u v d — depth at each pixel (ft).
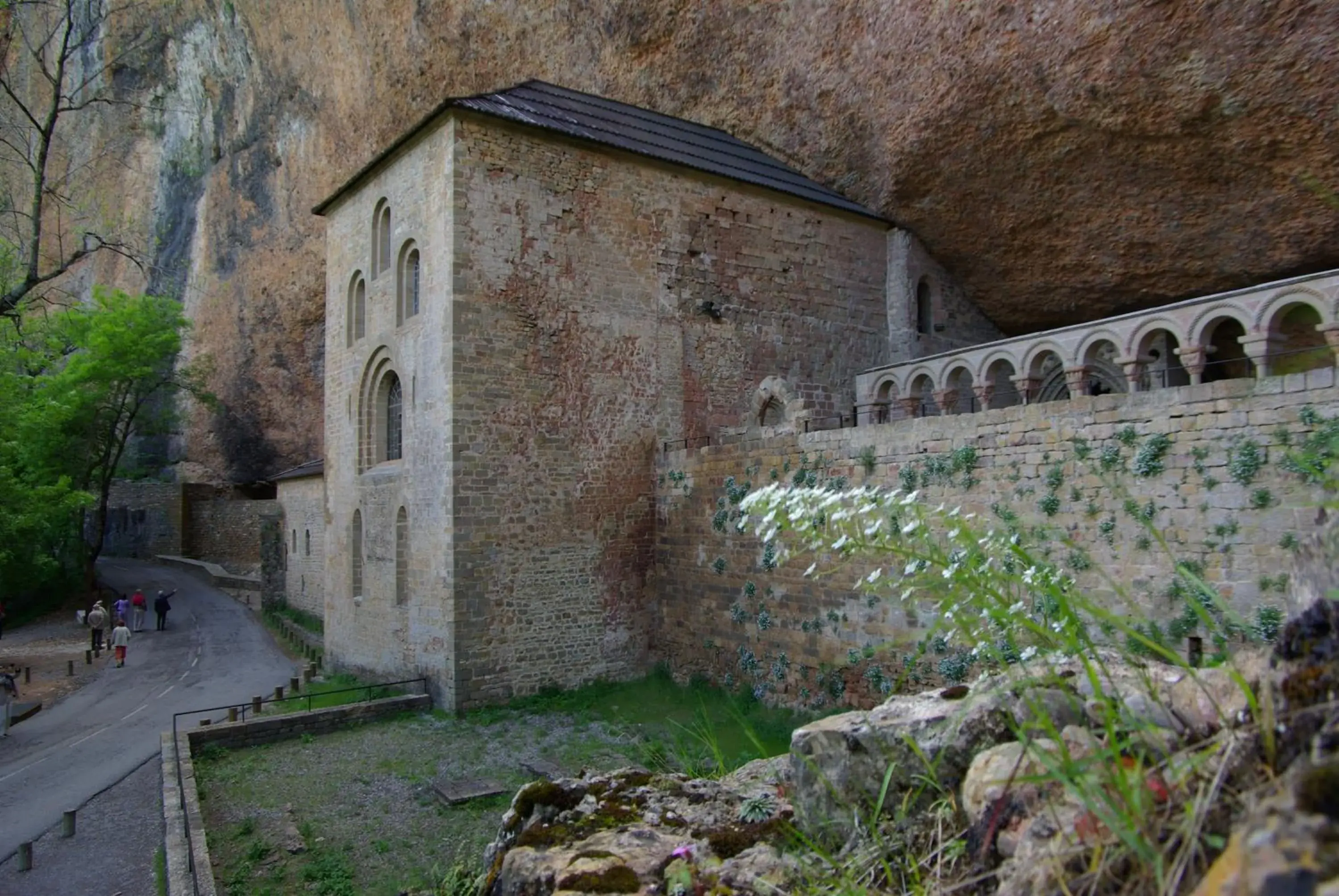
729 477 49.65
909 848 9.41
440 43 80.64
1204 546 28.22
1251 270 51.98
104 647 87.35
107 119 154.30
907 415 52.44
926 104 53.36
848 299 65.82
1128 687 9.41
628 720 46.24
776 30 59.36
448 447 49.01
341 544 64.75
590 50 70.69
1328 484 8.48
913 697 11.84
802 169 66.80
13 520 86.02
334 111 100.83
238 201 127.65
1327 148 41.68
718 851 10.90
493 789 36.17
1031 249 60.70
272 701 50.19
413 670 52.44
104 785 44.45
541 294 52.13
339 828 32.91
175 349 126.52
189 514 150.30
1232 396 27.81
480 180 50.29
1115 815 6.63
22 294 63.62
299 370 128.16
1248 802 6.15
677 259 57.72
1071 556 31.71
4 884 32.73
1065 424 32.55
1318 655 7.27
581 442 53.26
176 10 130.72
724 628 49.49
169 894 26.37
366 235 61.46
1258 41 38.75
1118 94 44.60
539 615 51.16
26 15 133.80
